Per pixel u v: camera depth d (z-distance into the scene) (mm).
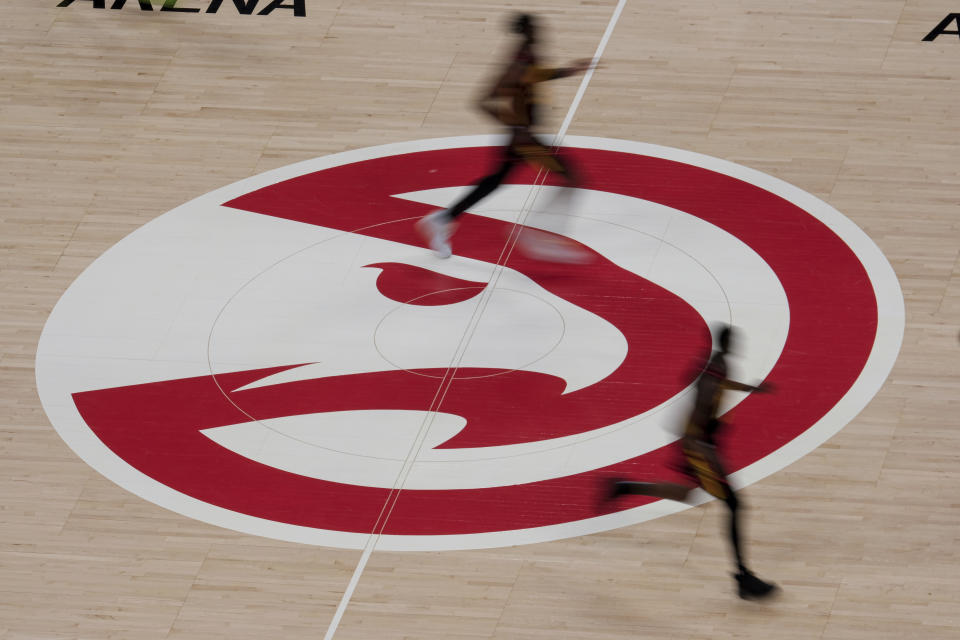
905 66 46062
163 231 42125
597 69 46844
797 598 30703
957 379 35562
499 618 30797
